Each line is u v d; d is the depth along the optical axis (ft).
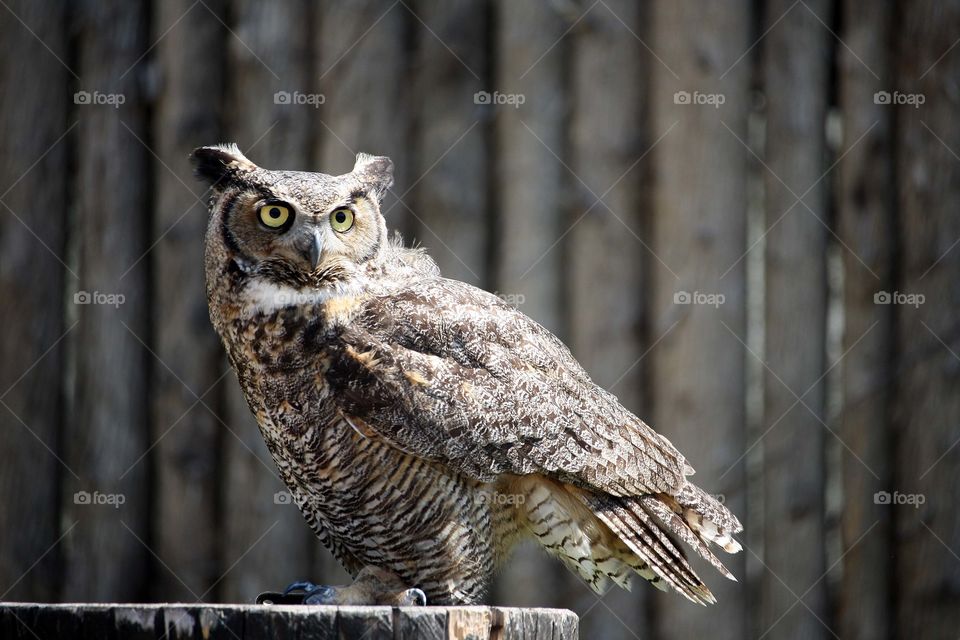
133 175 35.70
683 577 23.93
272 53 35.40
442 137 35.81
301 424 22.26
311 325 22.20
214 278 22.81
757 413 37.88
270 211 22.11
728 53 35.65
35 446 35.04
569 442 23.16
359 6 35.55
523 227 35.58
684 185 35.42
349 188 22.68
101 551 34.94
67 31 36.09
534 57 35.76
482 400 22.34
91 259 35.47
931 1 35.78
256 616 15.85
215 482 35.45
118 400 35.19
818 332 35.70
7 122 35.42
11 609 15.83
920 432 35.29
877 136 35.83
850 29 36.17
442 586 22.77
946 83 35.70
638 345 35.60
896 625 35.27
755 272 37.58
